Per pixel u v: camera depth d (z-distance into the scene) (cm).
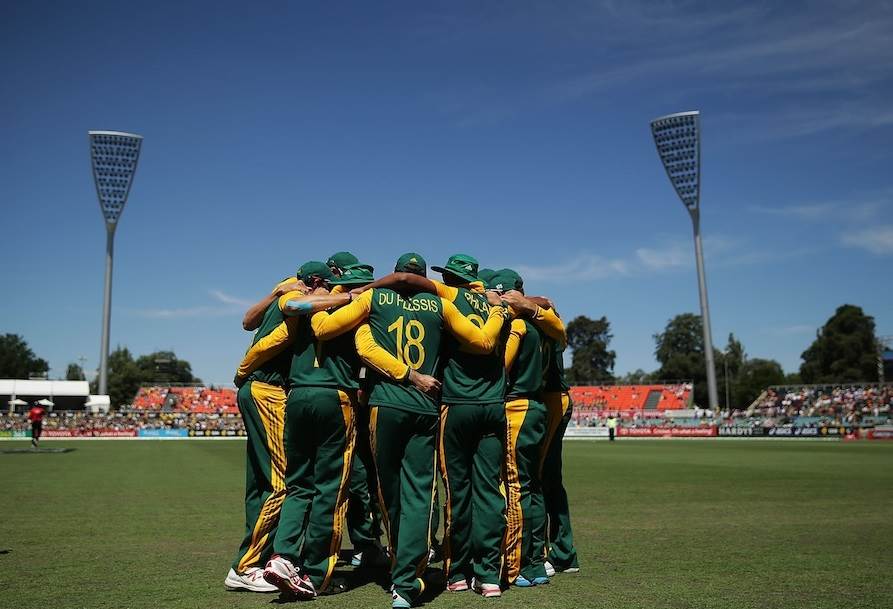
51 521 1009
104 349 6231
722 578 632
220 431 5575
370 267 666
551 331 671
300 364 604
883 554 752
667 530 935
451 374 607
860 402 6166
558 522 678
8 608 527
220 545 814
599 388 7900
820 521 1016
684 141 6056
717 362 10294
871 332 8012
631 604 538
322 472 595
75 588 596
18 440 4722
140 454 2945
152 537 870
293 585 550
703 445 4003
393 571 562
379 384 590
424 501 569
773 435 5244
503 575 620
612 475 1900
